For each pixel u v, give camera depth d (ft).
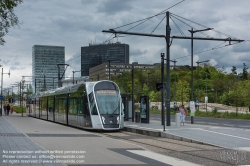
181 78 372.79
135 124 110.73
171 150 58.29
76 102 106.32
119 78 269.64
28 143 60.80
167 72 101.71
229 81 339.77
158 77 321.73
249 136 75.25
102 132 94.58
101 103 94.84
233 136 75.15
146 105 116.16
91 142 66.03
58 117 129.70
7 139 67.67
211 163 45.34
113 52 202.80
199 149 59.57
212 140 69.41
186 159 48.60
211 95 344.69
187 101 287.28
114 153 51.96
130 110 132.87
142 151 54.44
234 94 195.11
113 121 94.17
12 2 46.06
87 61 207.10
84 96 98.43
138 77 312.29
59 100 129.59
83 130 98.32
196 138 72.02
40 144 61.62
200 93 314.55
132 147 59.16
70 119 112.27
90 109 94.94
